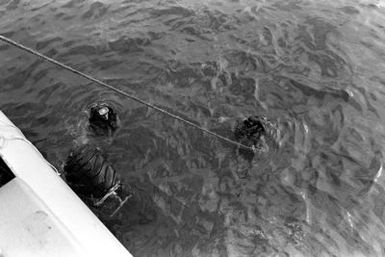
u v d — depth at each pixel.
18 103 3.65
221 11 4.66
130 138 3.29
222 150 3.20
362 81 3.82
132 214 2.81
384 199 2.91
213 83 3.76
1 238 2.12
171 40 4.27
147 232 2.71
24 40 4.39
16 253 2.05
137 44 4.23
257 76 3.84
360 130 3.37
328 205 2.86
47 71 3.95
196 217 2.79
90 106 3.55
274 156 3.16
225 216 2.80
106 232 2.40
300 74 3.87
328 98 3.64
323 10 4.74
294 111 3.51
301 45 4.20
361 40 4.32
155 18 4.60
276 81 3.79
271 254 2.60
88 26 4.54
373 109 3.56
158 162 3.13
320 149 3.22
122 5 4.84
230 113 3.49
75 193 2.71
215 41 4.24
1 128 2.75
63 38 4.38
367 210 2.84
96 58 4.10
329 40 4.27
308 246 2.64
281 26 4.44
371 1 5.00
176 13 4.65
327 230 2.72
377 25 4.57
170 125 3.38
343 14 4.70
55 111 3.56
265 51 4.11
